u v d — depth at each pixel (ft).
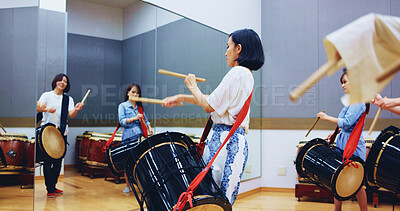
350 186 8.60
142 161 4.93
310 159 9.41
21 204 6.73
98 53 8.11
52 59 7.18
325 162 8.94
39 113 6.88
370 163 8.53
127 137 8.60
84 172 7.68
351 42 1.54
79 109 7.64
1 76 6.98
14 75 6.96
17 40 6.93
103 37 8.24
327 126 14.66
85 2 7.88
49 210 6.98
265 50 15.88
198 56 11.35
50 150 7.04
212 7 12.32
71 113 7.48
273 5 15.84
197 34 11.37
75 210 7.47
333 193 8.63
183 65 10.66
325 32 15.07
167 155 4.88
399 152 7.98
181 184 4.58
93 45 8.00
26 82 6.89
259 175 15.08
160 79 9.75
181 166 4.76
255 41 5.16
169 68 10.08
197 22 11.41
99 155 8.00
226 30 13.15
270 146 15.30
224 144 4.49
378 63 1.52
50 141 7.05
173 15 10.38
